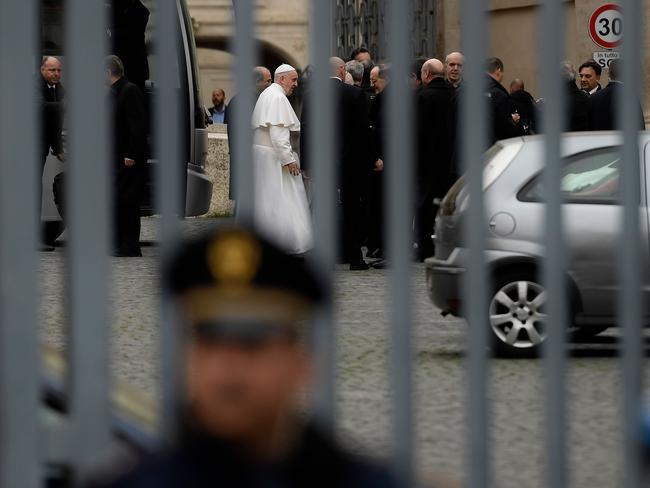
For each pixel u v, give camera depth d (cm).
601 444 2252
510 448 2248
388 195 1108
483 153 1117
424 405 2638
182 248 798
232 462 780
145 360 3094
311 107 1108
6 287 1095
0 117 1096
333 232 1108
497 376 3000
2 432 1095
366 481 787
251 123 1088
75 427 1099
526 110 5697
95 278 1093
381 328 3688
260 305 787
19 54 1096
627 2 1137
